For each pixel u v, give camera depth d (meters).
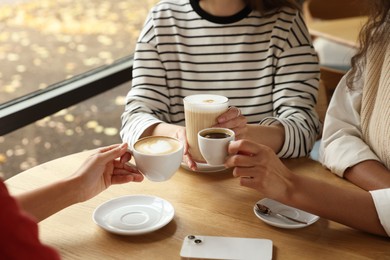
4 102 2.06
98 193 1.24
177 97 1.84
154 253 1.10
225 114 1.32
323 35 2.78
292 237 1.15
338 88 1.61
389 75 1.42
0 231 0.62
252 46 1.79
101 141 2.81
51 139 2.67
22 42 2.77
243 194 1.34
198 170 1.45
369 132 1.50
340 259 1.08
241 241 1.12
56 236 1.16
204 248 1.09
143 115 1.68
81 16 3.09
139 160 1.19
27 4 2.80
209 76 1.81
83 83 2.31
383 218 1.16
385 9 1.46
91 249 1.11
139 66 1.82
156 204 1.28
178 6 1.85
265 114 1.79
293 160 1.56
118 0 3.29
